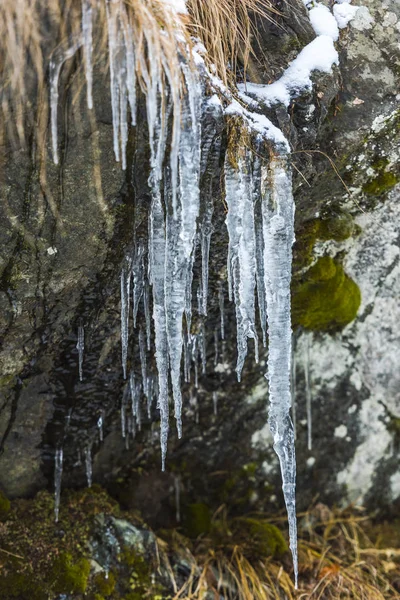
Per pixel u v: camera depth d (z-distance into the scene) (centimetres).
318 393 329
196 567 296
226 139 213
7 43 183
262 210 221
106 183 209
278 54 232
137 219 222
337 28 241
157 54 189
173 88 193
